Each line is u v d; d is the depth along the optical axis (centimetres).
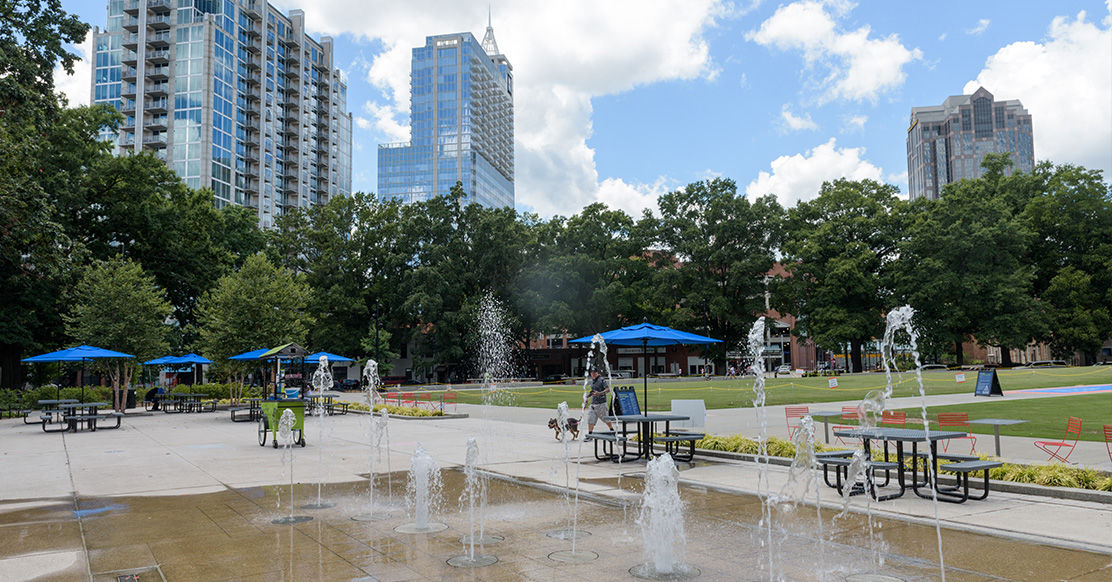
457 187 7338
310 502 861
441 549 621
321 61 13688
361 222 7288
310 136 13125
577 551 610
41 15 2597
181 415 2972
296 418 1567
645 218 7406
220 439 1781
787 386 4331
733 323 6731
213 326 3706
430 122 19138
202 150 10206
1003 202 6550
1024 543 611
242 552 614
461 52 19225
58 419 2502
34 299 3762
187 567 568
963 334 6544
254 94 11494
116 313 3294
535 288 6900
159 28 10606
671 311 6831
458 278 6925
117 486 1009
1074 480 829
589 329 6938
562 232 7350
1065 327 6116
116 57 10662
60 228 2286
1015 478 884
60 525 741
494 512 792
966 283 6041
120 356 2798
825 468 929
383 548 625
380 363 6762
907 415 1833
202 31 10375
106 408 3494
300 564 572
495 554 602
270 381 4341
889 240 6700
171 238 4747
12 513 809
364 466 1197
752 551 599
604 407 1570
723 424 1817
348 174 14675
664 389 4359
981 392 2781
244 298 3625
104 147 4656
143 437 1884
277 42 12200
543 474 1080
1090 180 6494
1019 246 6112
